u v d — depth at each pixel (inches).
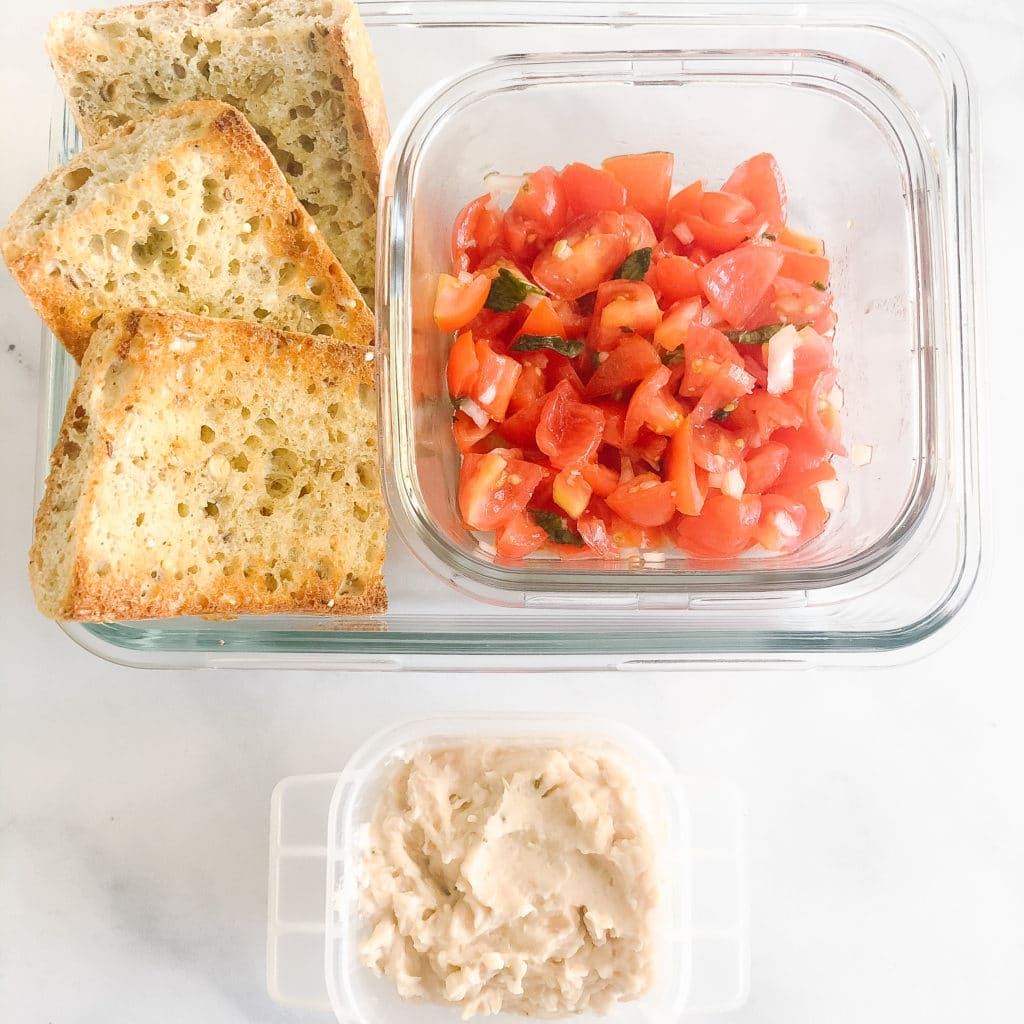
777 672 15.0
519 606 14.0
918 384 14.2
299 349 13.7
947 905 14.9
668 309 14.2
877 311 14.5
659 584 13.8
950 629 14.4
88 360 13.1
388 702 14.9
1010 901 15.0
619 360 13.9
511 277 14.0
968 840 15.0
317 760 14.9
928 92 14.5
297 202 13.5
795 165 14.8
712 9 14.3
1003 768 15.0
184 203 13.3
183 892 14.8
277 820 14.5
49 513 13.1
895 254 14.4
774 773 14.9
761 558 14.3
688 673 15.0
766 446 14.0
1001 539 15.1
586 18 14.4
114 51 13.7
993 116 15.1
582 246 14.0
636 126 14.7
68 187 13.2
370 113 13.8
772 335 13.9
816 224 14.9
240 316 13.9
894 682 15.0
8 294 14.9
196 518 13.5
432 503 14.2
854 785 15.0
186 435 13.4
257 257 13.7
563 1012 14.2
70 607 12.8
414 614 14.4
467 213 14.4
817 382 14.0
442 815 14.1
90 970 14.7
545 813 14.2
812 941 14.9
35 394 14.9
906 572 14.5
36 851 14.8
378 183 14.2
